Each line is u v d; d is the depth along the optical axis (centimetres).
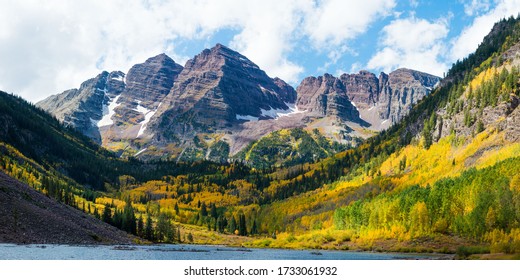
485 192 13288
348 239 17275
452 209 14388
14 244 11662
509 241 11362
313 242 17762
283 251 15362
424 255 12275
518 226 12038
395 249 14125
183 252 13762
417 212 14750
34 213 14325
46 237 13275
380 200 17512
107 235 16662
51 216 15025
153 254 12581
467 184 14550
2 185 15412
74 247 12600
